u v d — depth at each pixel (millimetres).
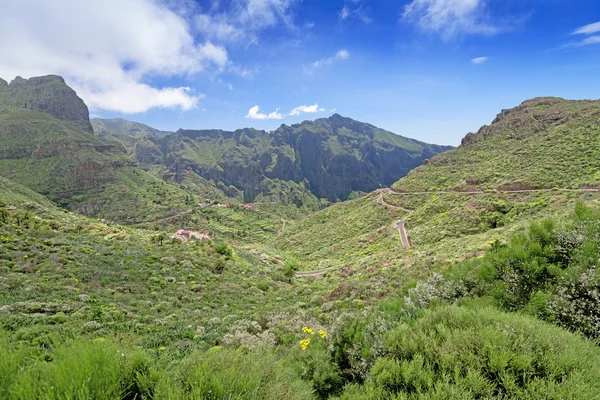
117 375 2979
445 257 29203
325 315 16656
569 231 6324
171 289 25484
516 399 3039
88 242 34719
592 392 2906
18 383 2469
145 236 52031
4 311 14914
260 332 14852
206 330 15555
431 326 4570
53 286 20406
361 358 5668
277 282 39156
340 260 60688
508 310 5754
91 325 14344
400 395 3395
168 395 2770
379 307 8156
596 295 4754
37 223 40312
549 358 3322
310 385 5125
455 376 3316
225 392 3025
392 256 45781
